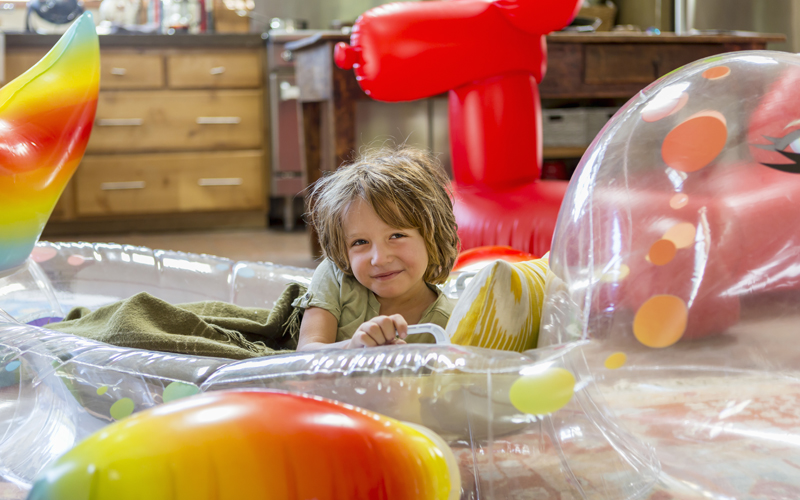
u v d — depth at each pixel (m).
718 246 0.61
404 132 2.52
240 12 3.91
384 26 1.49
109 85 3.45
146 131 3.54
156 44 3.48
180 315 0.91
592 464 0.61
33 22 3.65
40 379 0.74
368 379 0.60
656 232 0.62
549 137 2.79
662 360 0.62
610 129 0.68
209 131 3.62
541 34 1.57
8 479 0.75
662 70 2.40
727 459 0.61
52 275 1.29
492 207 1.56
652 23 3.78
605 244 0.63
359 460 0.50
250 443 0.48
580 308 0.64
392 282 0.80
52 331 0.79
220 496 0.47
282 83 3.54
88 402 0.71
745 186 0.62
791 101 0.63
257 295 1.26
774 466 0.61
